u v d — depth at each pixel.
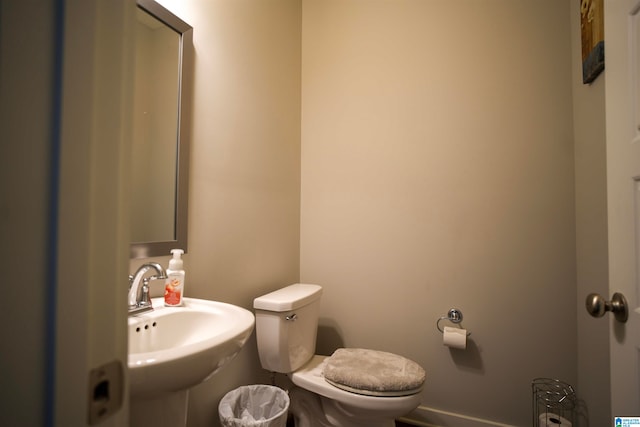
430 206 1.66
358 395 1.13
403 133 1.73
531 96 1.50
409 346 1.67
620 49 0.70
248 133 1.46
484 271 1.55
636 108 0.65
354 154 1.83
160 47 1.04
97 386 0.28
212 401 1.22
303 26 1.98
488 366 1.52
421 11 1.72
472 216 1.58
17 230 0.26
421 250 1.67
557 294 1.43
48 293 0.26
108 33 0.30
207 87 1.23
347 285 1.81
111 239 0.29
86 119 0.28
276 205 1.68
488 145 1.57
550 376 1.42
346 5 1.89
